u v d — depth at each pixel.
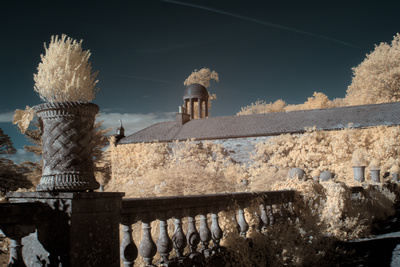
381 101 38.50
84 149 2.71
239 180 26.64
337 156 25.03
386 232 8.59
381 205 11.43
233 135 29.11
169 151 30.55
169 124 35.38
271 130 28.31
